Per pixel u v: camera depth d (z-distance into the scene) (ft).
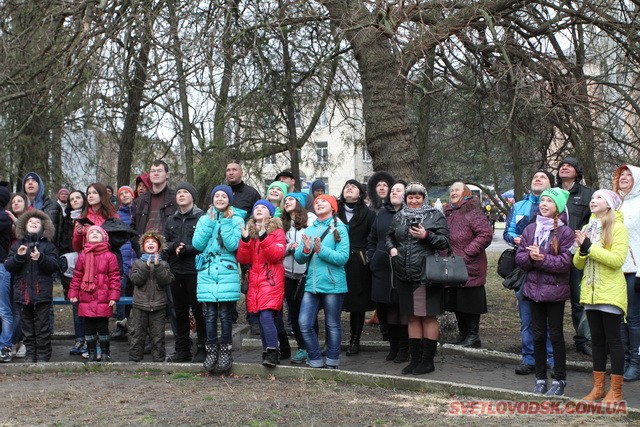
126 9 38.70
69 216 35.96
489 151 47.70
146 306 28.78
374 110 37.27
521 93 36.40
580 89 39.96
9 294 29.45
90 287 28.58
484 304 31.60
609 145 42.50
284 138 46.37
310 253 26.99
